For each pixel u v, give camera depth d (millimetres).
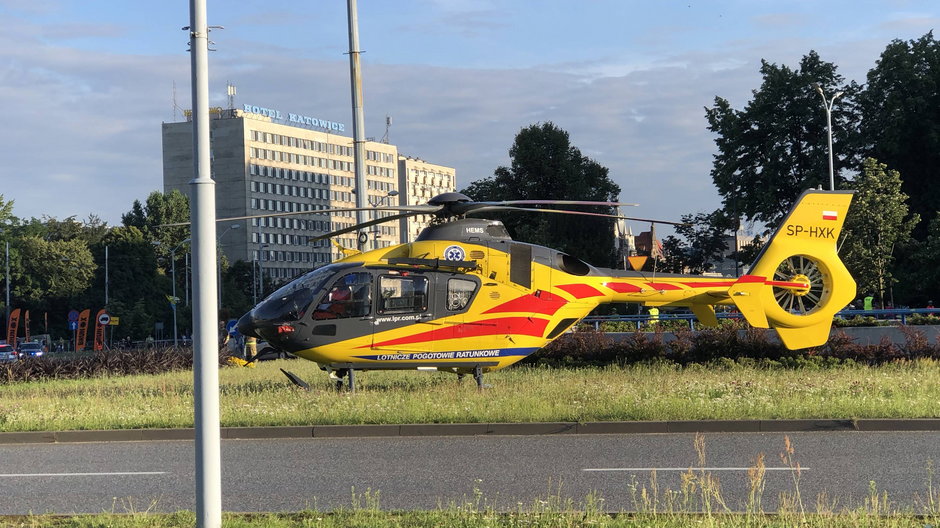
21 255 89562
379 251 19266
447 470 10930
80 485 10461
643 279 19984
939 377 19047
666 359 23547
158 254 109188
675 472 10547
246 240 158500
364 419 14398
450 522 7859
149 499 9625
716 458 11414
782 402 14906
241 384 21172
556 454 11922
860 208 45125
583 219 64438
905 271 50812
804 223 20688
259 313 18297
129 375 28906
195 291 6891
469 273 18781
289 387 19531
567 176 64938
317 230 173625
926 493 9219
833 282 20594
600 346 24016
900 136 53312
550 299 19125
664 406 14594
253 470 11156
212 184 6980
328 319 18078
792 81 56219
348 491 9812
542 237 61594
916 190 55500
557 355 24109
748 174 57625
